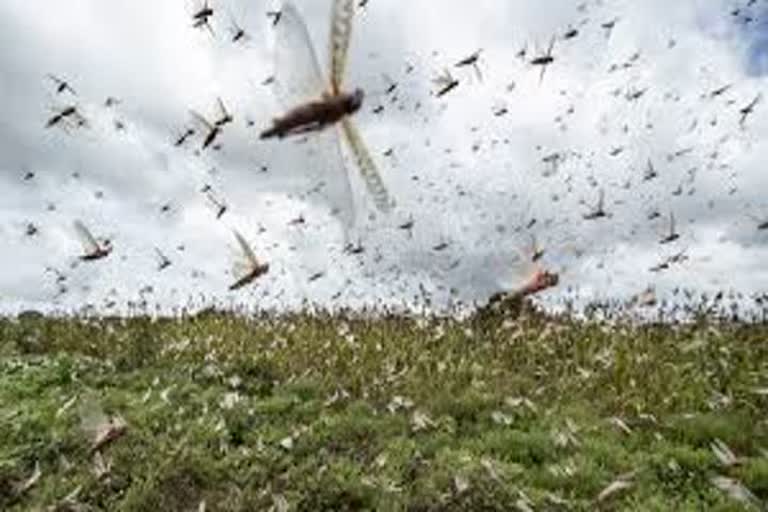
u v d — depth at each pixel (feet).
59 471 38.63
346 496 34.22
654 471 35.83
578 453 37.27
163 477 36.60
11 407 47.39
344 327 58.18
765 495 33.88
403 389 47.21
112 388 50.65
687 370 47.67
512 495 33.19
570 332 55.26
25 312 69.77
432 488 34.55
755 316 55.11
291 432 41.65
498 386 47.26
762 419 41.45
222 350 56.13
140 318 67.10
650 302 53.16
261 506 34.19
